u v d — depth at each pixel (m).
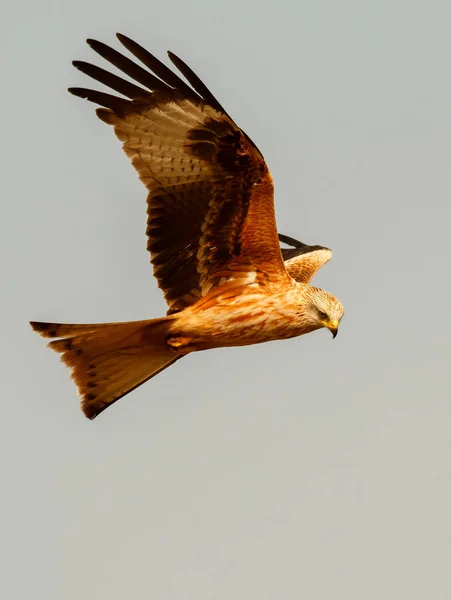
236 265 19.94
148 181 19.31
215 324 19.97
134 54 18.48
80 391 19.94
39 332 19.14
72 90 18.67
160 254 19.83
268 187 19.08
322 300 20.34
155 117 18.88
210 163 19.11
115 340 19.52
